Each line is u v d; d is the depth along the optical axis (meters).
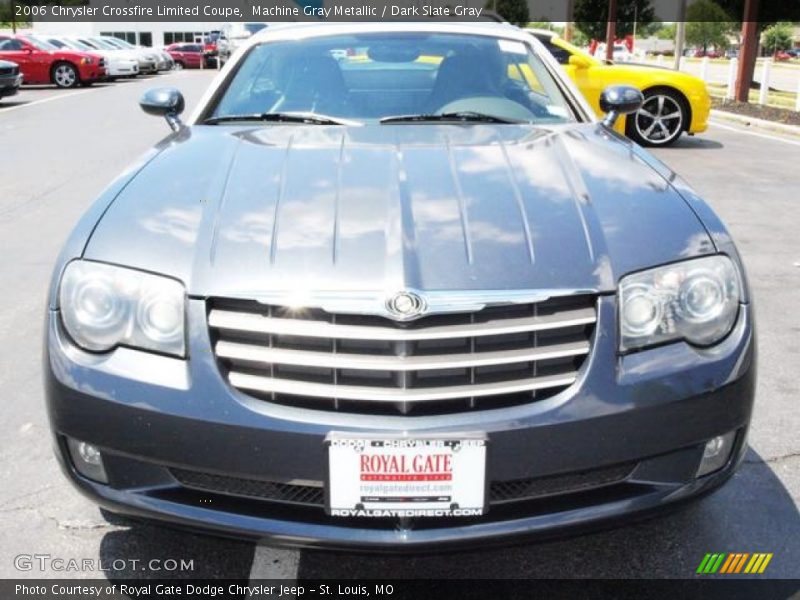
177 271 1.91
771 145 10.17
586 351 1.86
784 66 37.34
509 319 1.83
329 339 1.81
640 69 9.81
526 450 1.81
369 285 1.82
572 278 1.87
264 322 1.82
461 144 2.58
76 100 16.94
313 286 1.83
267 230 2.00
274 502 1.90
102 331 1.92
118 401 1.87
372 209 2.07
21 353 3.66
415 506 1.81
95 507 2.50
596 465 1.86
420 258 1.88
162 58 32.38
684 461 1.96
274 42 3.44
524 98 3.19
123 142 10.27
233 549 2.31
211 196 2.18
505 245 1.93
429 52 3.36
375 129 2.83
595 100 9.79
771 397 3.23
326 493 1.81
